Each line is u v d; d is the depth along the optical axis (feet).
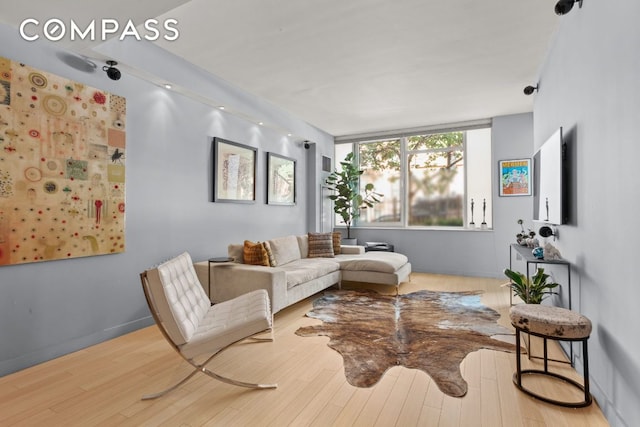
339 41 9.84
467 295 14.14
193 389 6.69
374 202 21.72
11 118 7.32
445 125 18.93
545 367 7.15
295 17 8.63
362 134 21.35
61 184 8.20
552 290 10.02
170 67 10.52
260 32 9.34
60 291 8.29
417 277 18.17
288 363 7.82
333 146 22.03
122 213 9.61
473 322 10.66
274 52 10.49
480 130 18.86
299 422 5.62
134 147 10.05
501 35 9.59
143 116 10.34
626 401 5.16
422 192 20.47
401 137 20.24
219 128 13.39
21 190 7.47
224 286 11.19
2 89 7.18
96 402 6.23
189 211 12.00
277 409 6.00
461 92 13.99
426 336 9.46
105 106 9.17
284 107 16.03
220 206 13.44
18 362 7.50
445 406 6.06
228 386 6.81
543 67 11.23
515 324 6.58
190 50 10.37
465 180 19.22
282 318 11.21
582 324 5.94
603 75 6.07
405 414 5.82
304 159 19.63
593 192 6.59
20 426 5.53
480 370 7.42
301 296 12.07
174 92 11.39
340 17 8.65
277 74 12.16
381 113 17.01
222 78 12.54
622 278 5.33
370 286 16.08
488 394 6.44
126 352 8.50
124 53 9.17
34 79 7.72
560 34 8.94
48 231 7.96
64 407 6.07
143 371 7.47
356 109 16.34
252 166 15.26
